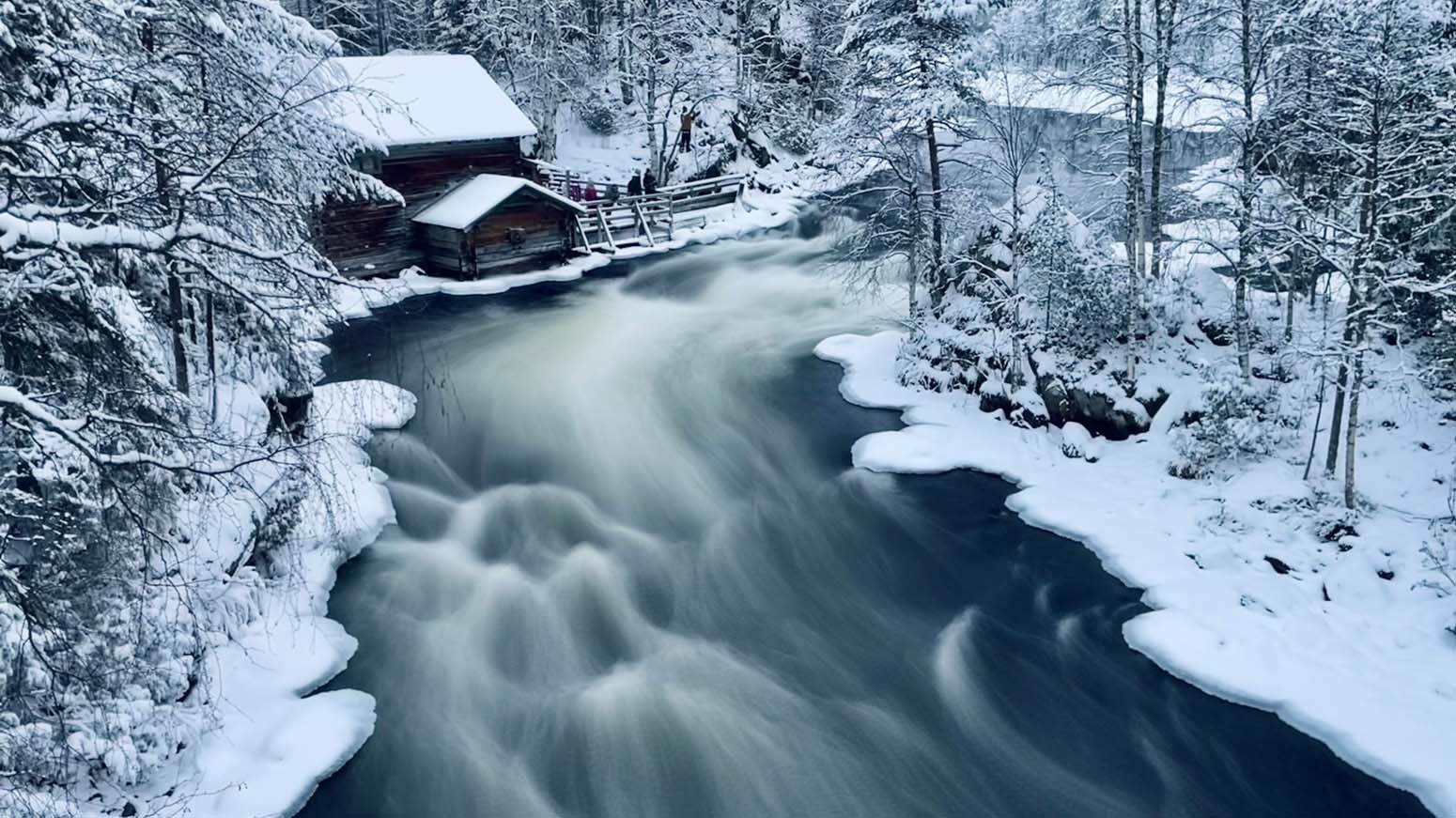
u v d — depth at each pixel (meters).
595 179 43.81
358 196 29.50
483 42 46.16
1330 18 15.37
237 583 13.29
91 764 9.97
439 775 11.55
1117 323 19.83
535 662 13.69
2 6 8.74
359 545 16.20
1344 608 14.02
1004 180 22.33
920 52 22.50
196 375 15.20
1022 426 20.27
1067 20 20.19
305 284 10.40
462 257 31.14
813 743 12.20
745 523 17.64
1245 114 17.17
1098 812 11.12
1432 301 18.22
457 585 15.45
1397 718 11.90
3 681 8.86
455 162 32.25
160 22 12.53
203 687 11.51
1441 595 13.68
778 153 50.25
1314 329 19.23
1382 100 14.22
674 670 13.59
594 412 22.34
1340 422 16.09
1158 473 17.95
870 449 19.98
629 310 29.84
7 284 8.83
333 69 15.21
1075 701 12.88
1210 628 13.86
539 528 17.33
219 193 10.03
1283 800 11.16
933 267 24.08
